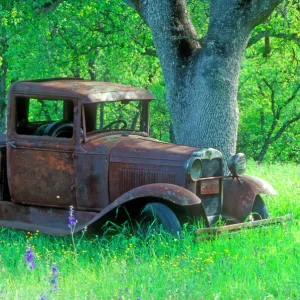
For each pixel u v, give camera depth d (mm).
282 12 22125
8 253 11625
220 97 15945
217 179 13117
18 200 13398
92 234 12516
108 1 26422
